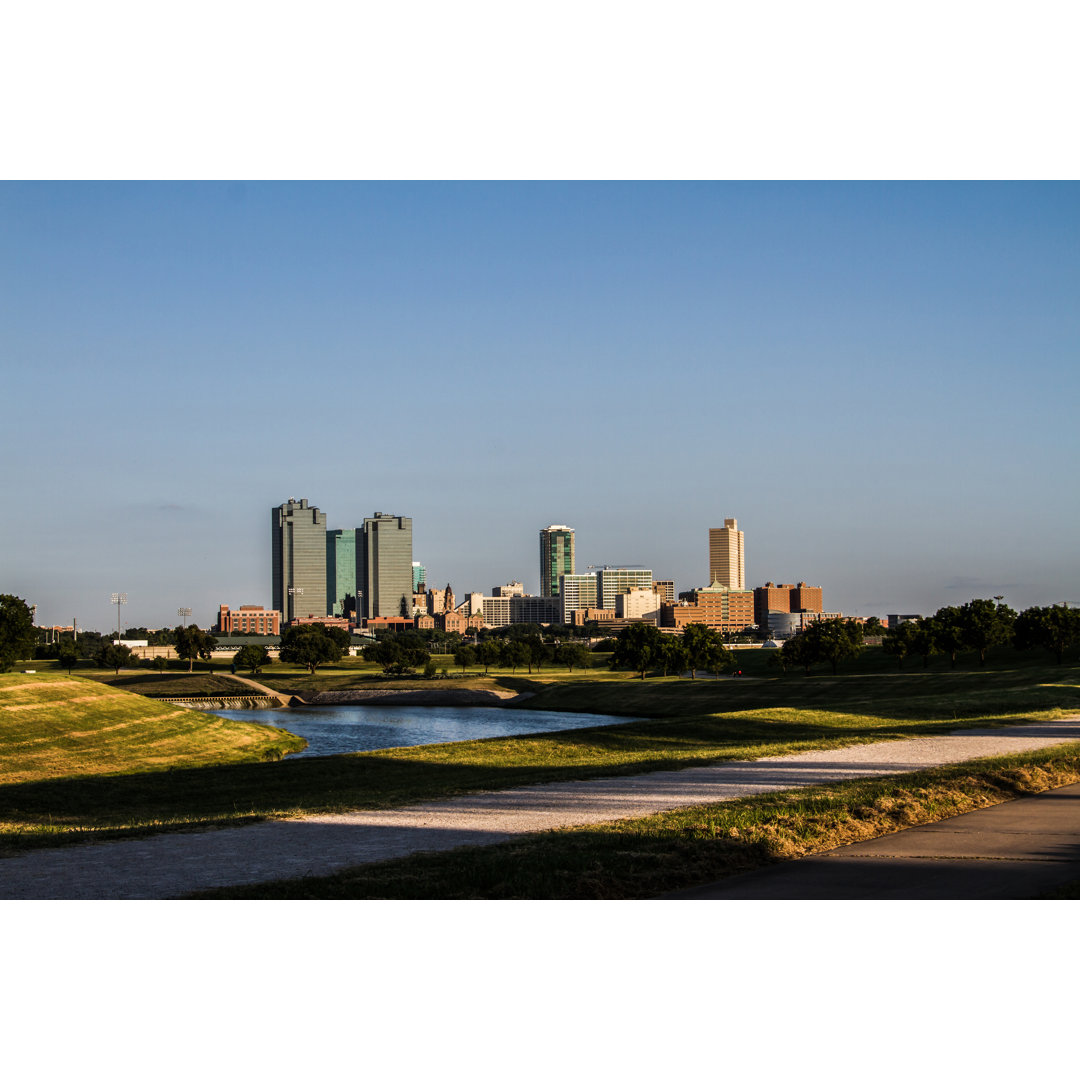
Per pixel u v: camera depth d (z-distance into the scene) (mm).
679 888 14445
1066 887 14289
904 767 25938
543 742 34812
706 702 93312
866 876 15023
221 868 15164
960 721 40531
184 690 135375
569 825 18203
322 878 14422
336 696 134125
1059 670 77875
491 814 19672
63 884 14203
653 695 104125
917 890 14211
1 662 79562
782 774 24812
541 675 161500
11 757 50781
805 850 16750
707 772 25484
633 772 25547
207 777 29594
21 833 18562
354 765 30500
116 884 14203
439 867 14938
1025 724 39188
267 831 18109
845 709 47438
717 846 16156
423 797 22016
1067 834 18062
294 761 31703
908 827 18812
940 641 120000
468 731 87000
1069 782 24453
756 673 152500
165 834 17875
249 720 101812
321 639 183750
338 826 18562
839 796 20469
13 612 80688
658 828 17359
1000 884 14508
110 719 62094
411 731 87625
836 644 122688
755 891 14227
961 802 20906
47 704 61344
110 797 27266
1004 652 132250
